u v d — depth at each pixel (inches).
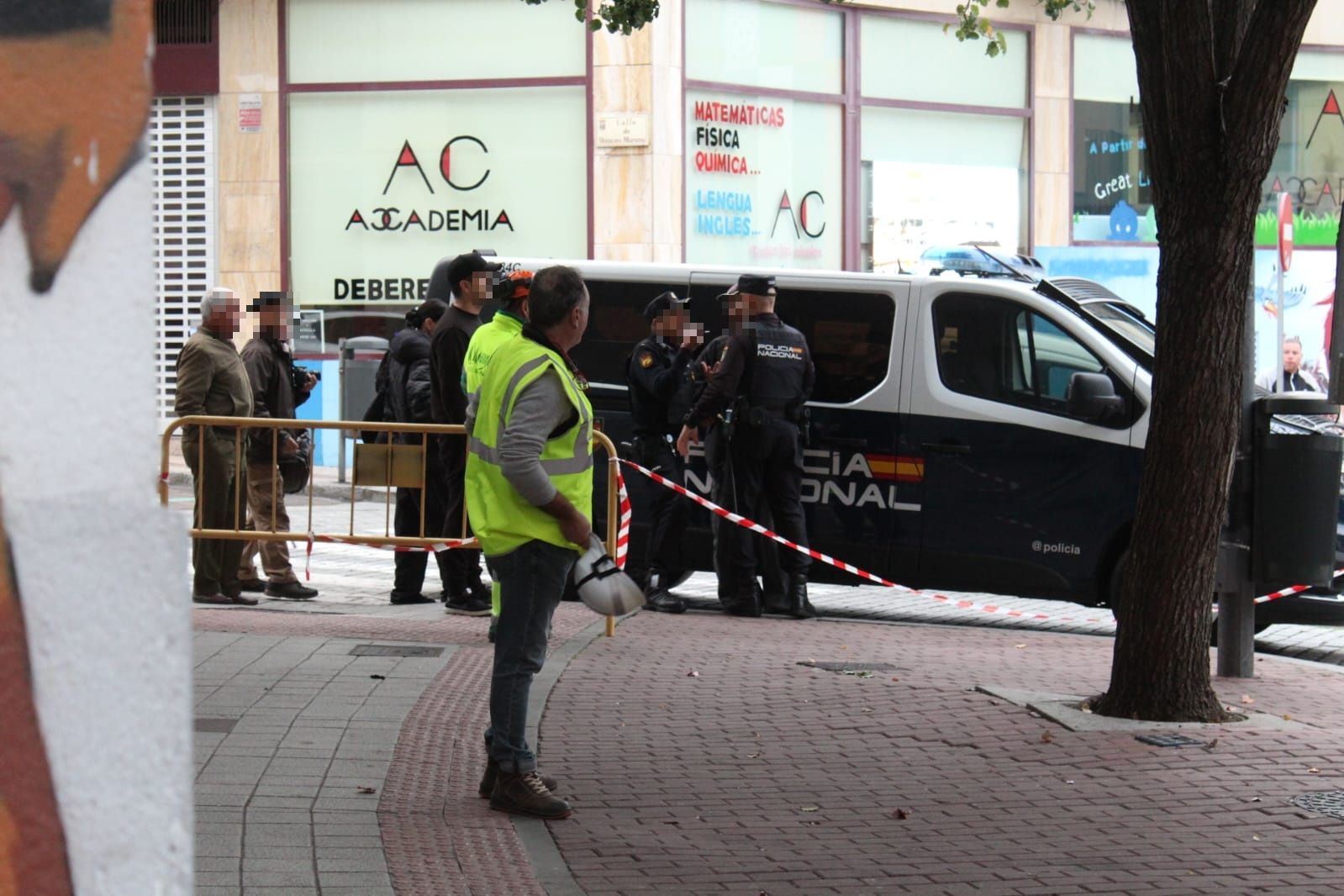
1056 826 267.6
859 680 386.0
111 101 80.2
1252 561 395.2
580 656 411.2
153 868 81.6
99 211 80.0
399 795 276.1
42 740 79.1
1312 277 1087.0
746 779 296.0
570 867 241.3
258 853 238.5
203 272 973.2
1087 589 487.5
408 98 946.1
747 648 432.8
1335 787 292.2
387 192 952.9
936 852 252.5
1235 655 403.5
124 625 80.7
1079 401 470.0
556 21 925.2
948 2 992.2
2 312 78.2
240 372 487.8
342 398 916.6
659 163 904.3
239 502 479.5
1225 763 307.9
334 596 546.3
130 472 80.7
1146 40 329.7
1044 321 492.1
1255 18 320.5
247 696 347.9
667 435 506.3
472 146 940.0
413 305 951.6
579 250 926.4
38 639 78.7
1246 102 322.7
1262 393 491.8
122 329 80.4
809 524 512.1
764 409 485.4
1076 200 1036.5
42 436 78.7
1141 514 346.3
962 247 573.6
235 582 499.8
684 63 908.6
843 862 246.7
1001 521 493.7
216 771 286.5
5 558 77.9
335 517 761.0
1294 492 386.3
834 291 511.8
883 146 981.8
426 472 478.0
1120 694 347.9
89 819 80.2
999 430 493.7
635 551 526.0
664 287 527.2
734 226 931.3
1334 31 1085.1
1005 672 404.2
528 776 268.7
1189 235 334.3
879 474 504.7
